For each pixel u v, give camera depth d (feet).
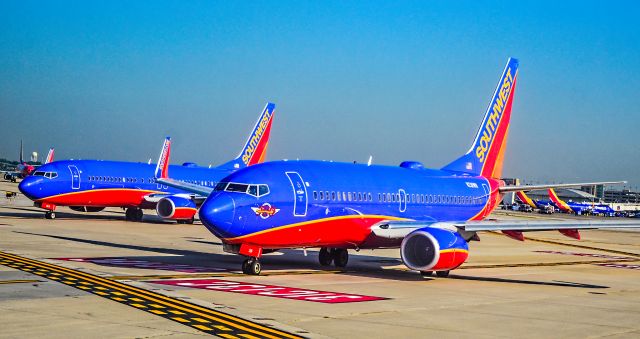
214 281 123.34
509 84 226.38
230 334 77.82
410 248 142.72
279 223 140.36
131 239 211.41
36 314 85.35
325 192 151.43
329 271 152.66
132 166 305.12
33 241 185.88
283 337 77.66
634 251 269.03
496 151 225.35
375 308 100.89
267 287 119.03
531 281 150.71
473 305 109.40
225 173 344.28
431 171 199.62
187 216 290.76
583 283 151.02
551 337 84.89
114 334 75.25
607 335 87.51
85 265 137.80
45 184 276.21
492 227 148.05
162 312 89.04
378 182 170.09
